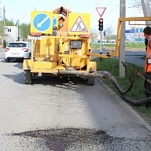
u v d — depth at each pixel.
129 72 15.04
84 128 7.06
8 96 11.02
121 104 9.92
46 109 9.02
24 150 5.60
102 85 14.04
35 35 13.47
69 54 13.71
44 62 13.25
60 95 11.45
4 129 6.93
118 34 10.73
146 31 8.96
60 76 14.01
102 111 8.93
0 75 17.39
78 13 13.77
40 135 6.48
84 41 13.80
